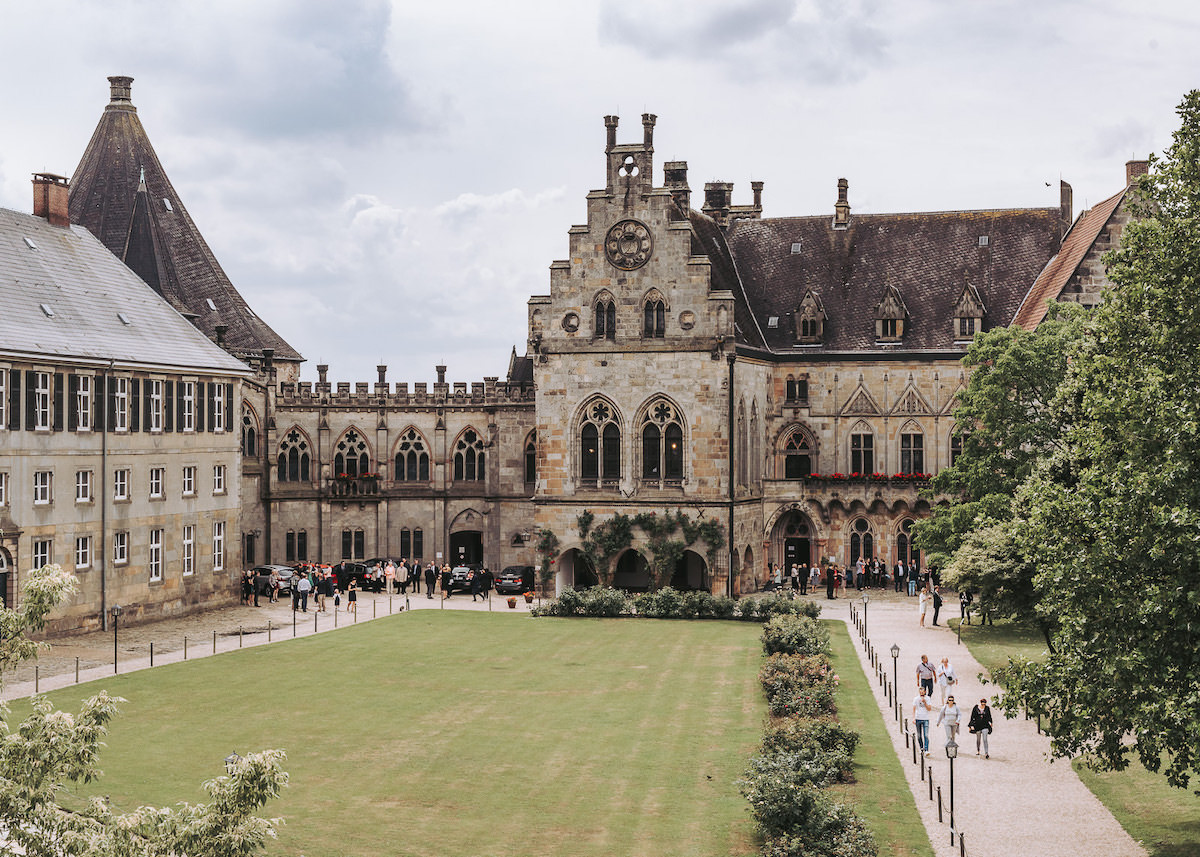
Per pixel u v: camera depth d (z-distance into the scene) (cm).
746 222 10150
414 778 4016
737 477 8544
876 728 4706
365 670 5788
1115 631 3234
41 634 6444
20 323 6550
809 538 9281
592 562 8556
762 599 7681
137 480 7256
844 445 9325
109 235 11081
